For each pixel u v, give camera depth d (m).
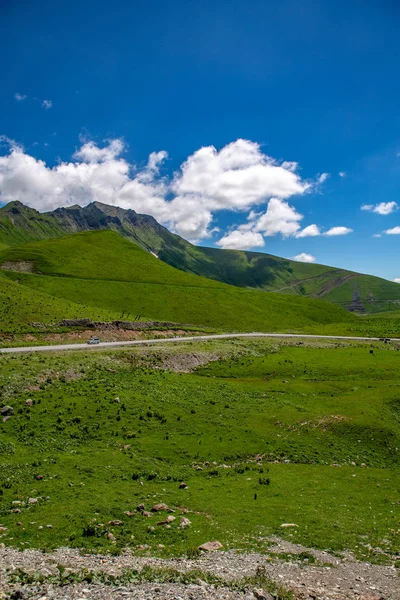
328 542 20.73
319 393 61.03
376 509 26.81
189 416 45.03
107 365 58.19
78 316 107.50
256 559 18.28
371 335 133.25
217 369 72.06
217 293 197.50
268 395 56.75
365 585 15.98
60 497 25.48
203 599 13.61
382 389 62.69
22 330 85.31
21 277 166.25
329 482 32.38
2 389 43.44
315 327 156.00
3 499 24.64
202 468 34.59
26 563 16.59
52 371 50.94
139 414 43.31
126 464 32.78
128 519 23.11
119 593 13.91
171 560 17.91
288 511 25.34
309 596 14.57
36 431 37.28
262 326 164.62
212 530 21.95
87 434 38.09
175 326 118.56
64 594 13.67
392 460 41.09
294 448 40.72
